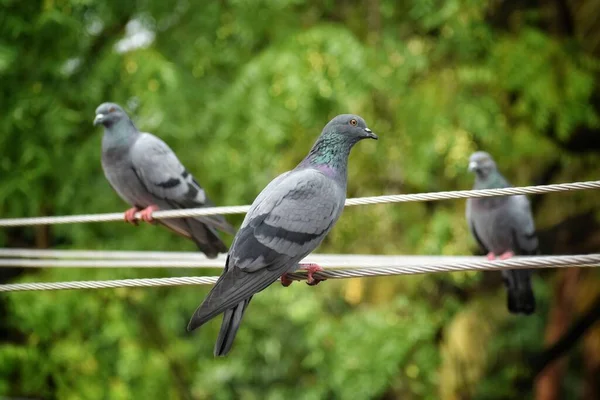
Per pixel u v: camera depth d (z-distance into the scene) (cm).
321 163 593
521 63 1330
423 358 1396
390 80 1283
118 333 1261
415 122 1306
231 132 1209
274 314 1428
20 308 1245
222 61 1290
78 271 1293
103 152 882
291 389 1545
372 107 1375
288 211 555
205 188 1308
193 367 1451
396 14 1355
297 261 556
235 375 1544
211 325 1435
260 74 1207
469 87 1355
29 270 1375
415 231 1368
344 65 1219
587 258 505
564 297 1552
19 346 1308
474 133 1327
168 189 869
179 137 1206
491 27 1399
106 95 1283
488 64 1342
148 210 839
